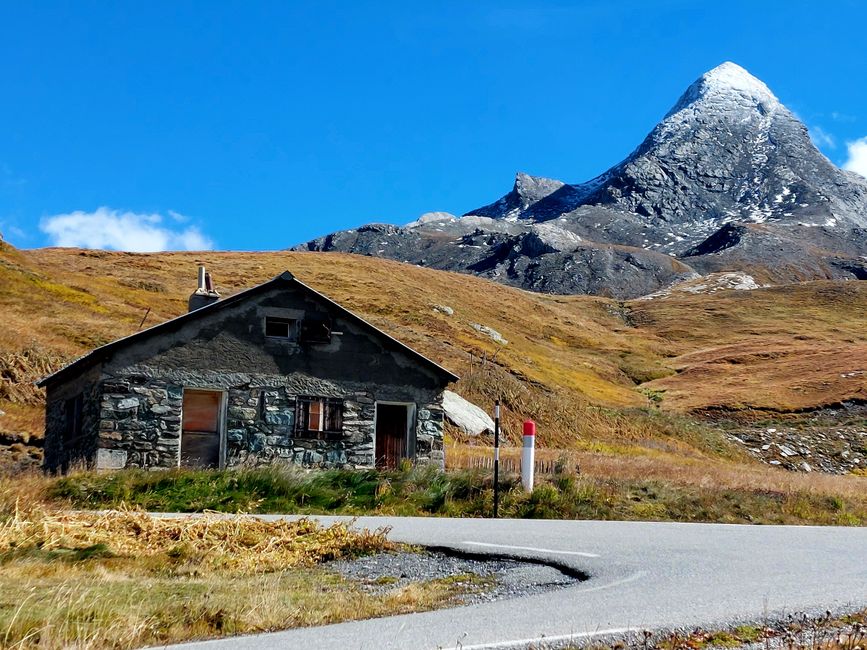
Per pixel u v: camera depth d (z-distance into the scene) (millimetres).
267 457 26484
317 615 8594
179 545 12719
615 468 29828
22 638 7258
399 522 16328
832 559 12312
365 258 120375
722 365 100812
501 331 100312
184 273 90000
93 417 25953
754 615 8344
